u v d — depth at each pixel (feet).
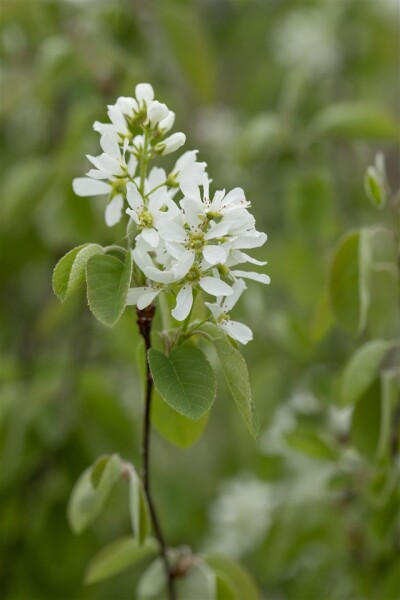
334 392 2.42
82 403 2.61
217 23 4.07
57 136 3.34
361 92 3.88
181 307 1.55
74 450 2.60
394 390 2.08
